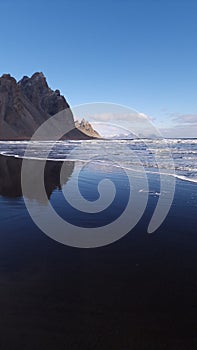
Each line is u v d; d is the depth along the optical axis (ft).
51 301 13.20
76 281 15.19
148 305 12.96
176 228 24.45
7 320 11.82
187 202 33.22
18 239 21.61
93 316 12.13
